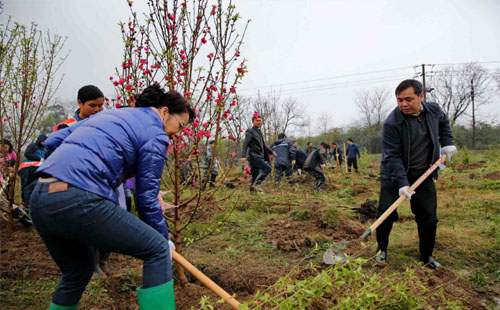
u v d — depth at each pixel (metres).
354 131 51.31
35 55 4.90
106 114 2.00
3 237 4.79
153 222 2.01
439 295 2.54
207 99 3.16
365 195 8.27
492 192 7.48
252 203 6.51
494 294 2.91
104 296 2.95
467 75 44.38
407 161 3.46
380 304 2.18
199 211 5.49
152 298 1.91
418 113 3.45
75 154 1.78
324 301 2.40
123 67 3.16
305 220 5.16
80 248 2.12
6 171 4.91
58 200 1.72
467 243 4.05
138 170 1.93
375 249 3.94
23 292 3.03
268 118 18.47
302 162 12.62
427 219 3.45
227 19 3.04
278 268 3.46
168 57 3.01
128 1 3.04
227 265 3.54
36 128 5.39
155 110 2.16
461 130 43.53
